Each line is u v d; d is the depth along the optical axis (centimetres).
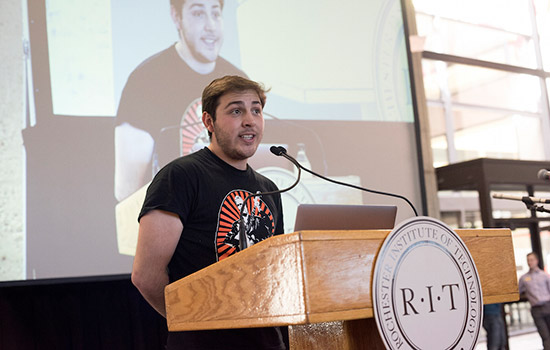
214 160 165
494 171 659
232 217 160
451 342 109
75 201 427
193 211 155
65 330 424
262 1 533
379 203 568
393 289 102
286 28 543
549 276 630
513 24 841
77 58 441
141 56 467
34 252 409
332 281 95
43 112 424
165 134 467
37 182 416
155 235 147
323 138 545
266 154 512
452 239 114
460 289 113
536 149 858
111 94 450
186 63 485
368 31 589
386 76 594
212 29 501
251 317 102
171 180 153
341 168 551
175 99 475
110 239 435
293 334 117
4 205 404
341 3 577
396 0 614
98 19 453
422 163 593
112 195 440
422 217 110
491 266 125
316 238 95
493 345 589
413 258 107
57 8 438
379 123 582
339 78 564
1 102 410
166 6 483
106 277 426
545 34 855
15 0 423
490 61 793
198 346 143
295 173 521
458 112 812
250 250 103
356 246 100
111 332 440
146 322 453
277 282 97
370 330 108
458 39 800
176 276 154
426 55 747
